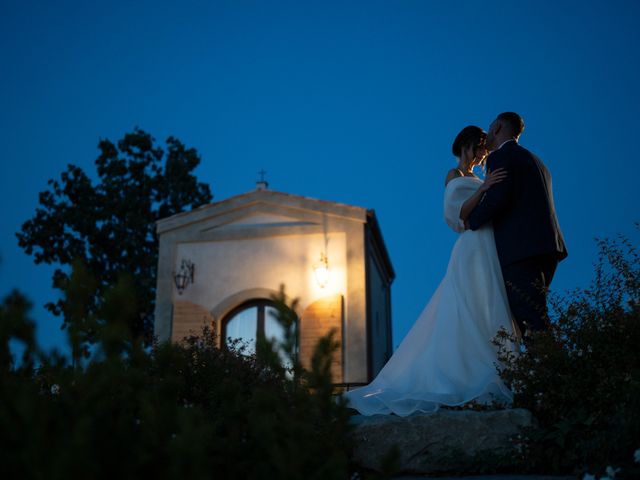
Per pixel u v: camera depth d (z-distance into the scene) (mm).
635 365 3730
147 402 2367
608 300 4020
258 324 16172
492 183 4629
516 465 3520
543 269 4641
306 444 2279
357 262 16062
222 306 16234
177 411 2314
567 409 3723
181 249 16875
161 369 2680
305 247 16359
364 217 16375
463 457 3604
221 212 16922
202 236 16859
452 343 4395
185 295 16453
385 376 4562
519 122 4996
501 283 4582
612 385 3621
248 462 2635
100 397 2326
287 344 2318
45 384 2617
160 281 16641
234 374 4164
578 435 3490
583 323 3963
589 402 3672
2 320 2303
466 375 4270
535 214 4578
